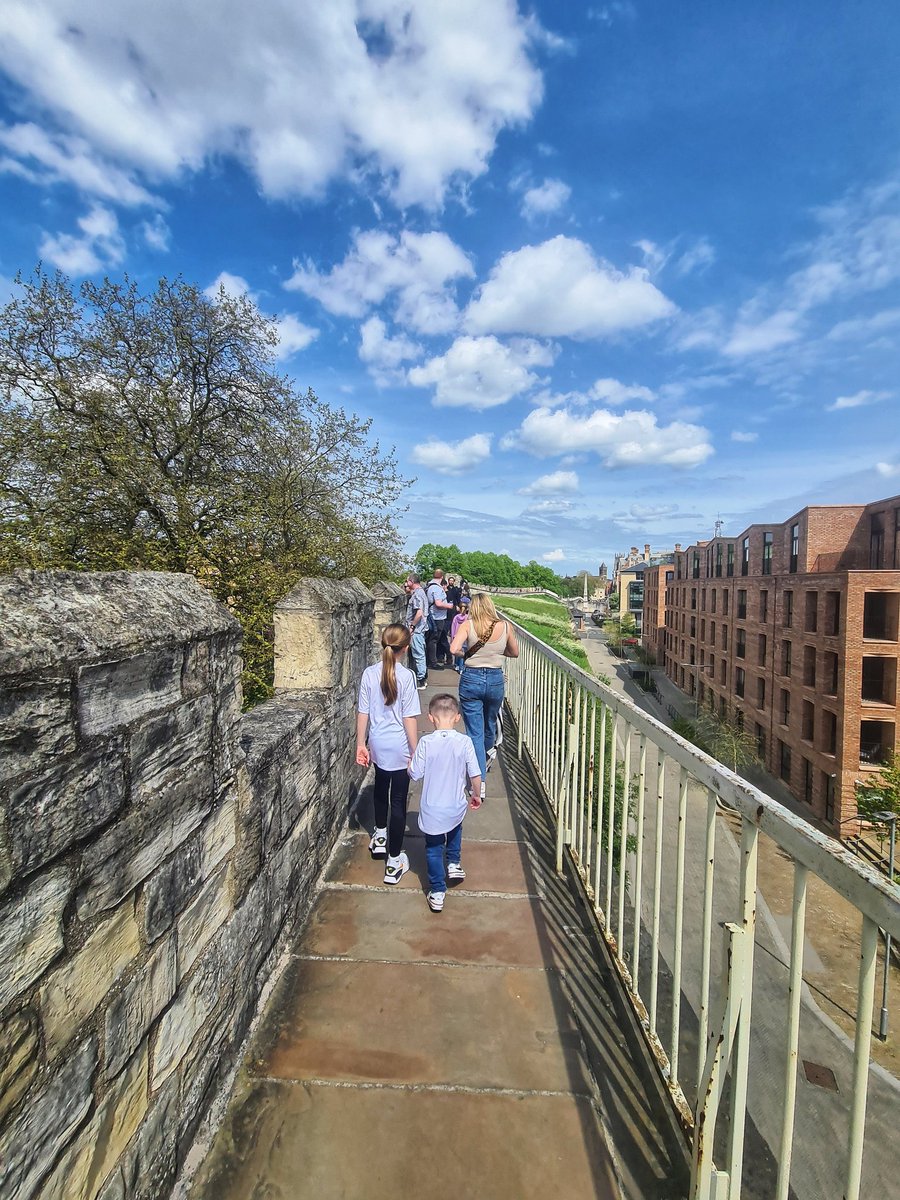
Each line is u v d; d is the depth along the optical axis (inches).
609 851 111.6
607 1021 96.0
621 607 3870.6
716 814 66.7
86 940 53.0
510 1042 90.7
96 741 54.6
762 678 1563.7
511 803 182.9
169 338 395.2
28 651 46.4
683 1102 76.4
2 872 43.2
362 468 454.3
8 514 347.6
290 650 146.9
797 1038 50.1
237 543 376.2
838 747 1167.0
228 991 84.6
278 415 442.0
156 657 65.0
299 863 121.0
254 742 101.7
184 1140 70.7
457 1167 71.6
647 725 90.9
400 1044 90.0
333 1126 76.6
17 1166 44.3
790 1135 51.4
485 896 131.6
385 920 121.7
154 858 64.6
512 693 288.5
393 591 306.2
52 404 374.9
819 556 1493.6
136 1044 61.0
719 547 2069.4
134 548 354.6
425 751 125.9
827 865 45.3
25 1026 45.4
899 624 1099.3
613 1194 68.8
